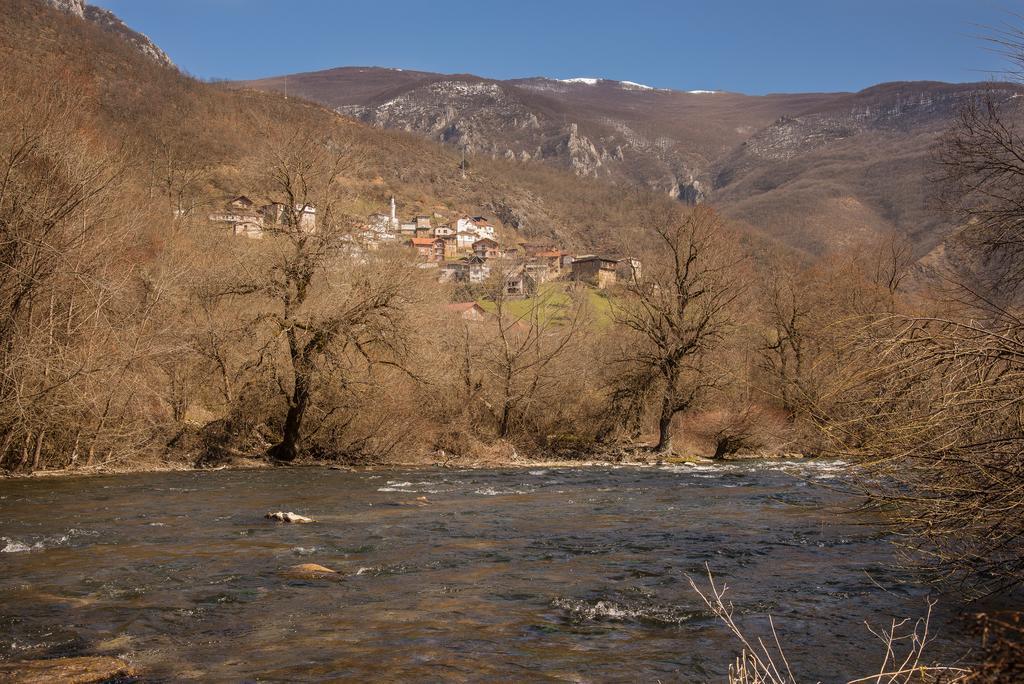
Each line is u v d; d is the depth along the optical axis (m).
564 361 37.94
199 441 26.84
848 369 8.13
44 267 20.97
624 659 7.45
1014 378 6.94
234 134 90.00
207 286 27.16
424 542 13.41
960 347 7.23
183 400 27.16
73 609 8.83
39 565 10.95
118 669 6.88
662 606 9.46
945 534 8.00
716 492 21.59
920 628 8.44
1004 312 8.05
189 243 35.59
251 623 8.44
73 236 22.31
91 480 21.06
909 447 7.58
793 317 38.91
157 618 8.55
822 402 8.58
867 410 8.07
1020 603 8.84
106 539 12.94
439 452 32.69
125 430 23.98
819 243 196.62
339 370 27.78
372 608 9.15
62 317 21.66
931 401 7.52
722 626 8.62
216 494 19.12
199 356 26.66
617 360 38.38
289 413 27.98
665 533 14.66
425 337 29.95
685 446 39.84
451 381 33.38
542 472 27.95
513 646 7.79
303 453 28.95
